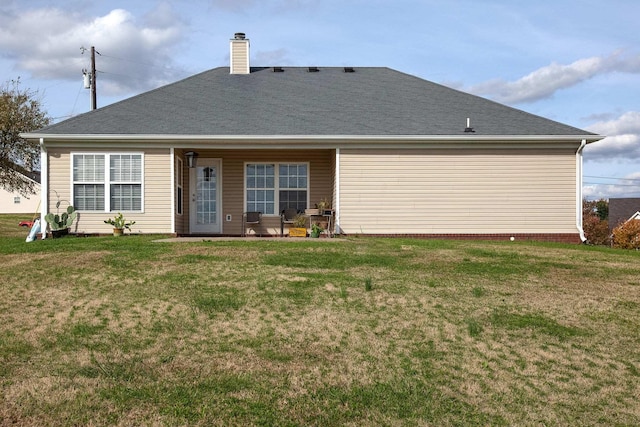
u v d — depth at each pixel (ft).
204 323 21.91
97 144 48.98
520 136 49.47
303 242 42.06
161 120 51.13
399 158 50.60
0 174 89.81
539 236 50.67
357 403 15.84
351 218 50.49
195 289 26.53
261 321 22.29
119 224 48.11
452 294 26.68
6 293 26.03
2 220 109.40
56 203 48.75
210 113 53.11
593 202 189.88
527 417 15.40
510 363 18.88
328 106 55.57
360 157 50.49
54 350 19.01
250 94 58.29
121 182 49.16
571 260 36.22
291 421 14.78
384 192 50.57
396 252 37.73
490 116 53.88
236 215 55.93
